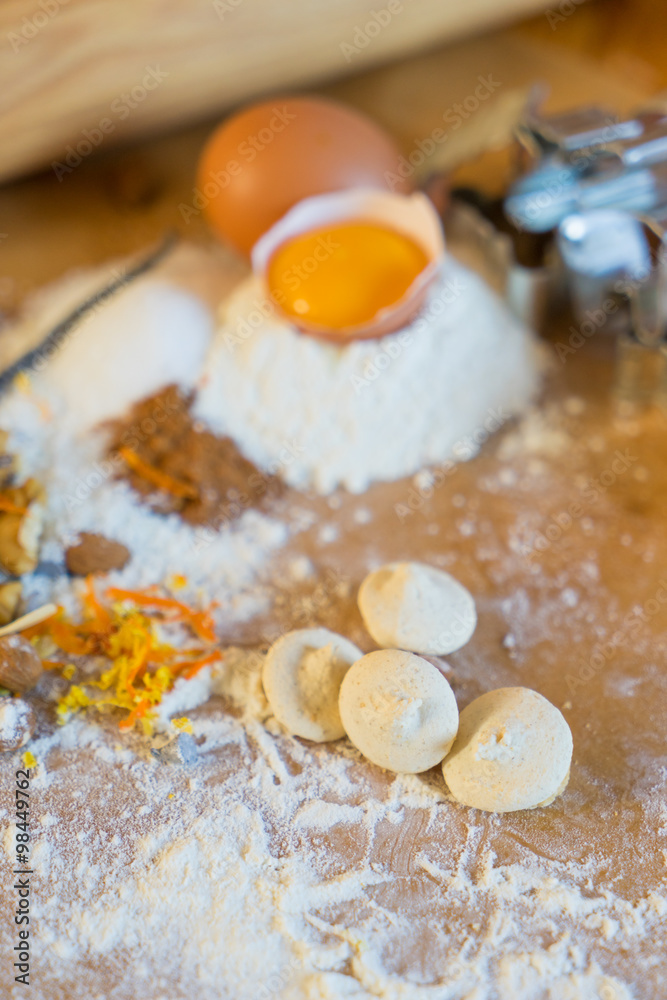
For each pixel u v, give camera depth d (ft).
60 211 1.23
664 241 0.89
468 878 0.78
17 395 0.99
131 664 0.85
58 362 1.01
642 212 0.91
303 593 0.91
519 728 0.78
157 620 0.89
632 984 0.74
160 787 0.82
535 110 1.00
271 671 0.83
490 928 0.76
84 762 0.83
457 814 0.80
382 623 0.84
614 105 1.21
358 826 0.80
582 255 0.95
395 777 0.81
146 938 0.76
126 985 0.75
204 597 0.91
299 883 0.77
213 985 0.74
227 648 0.88
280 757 0.83
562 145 0.93
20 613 0.88
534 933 0.76
